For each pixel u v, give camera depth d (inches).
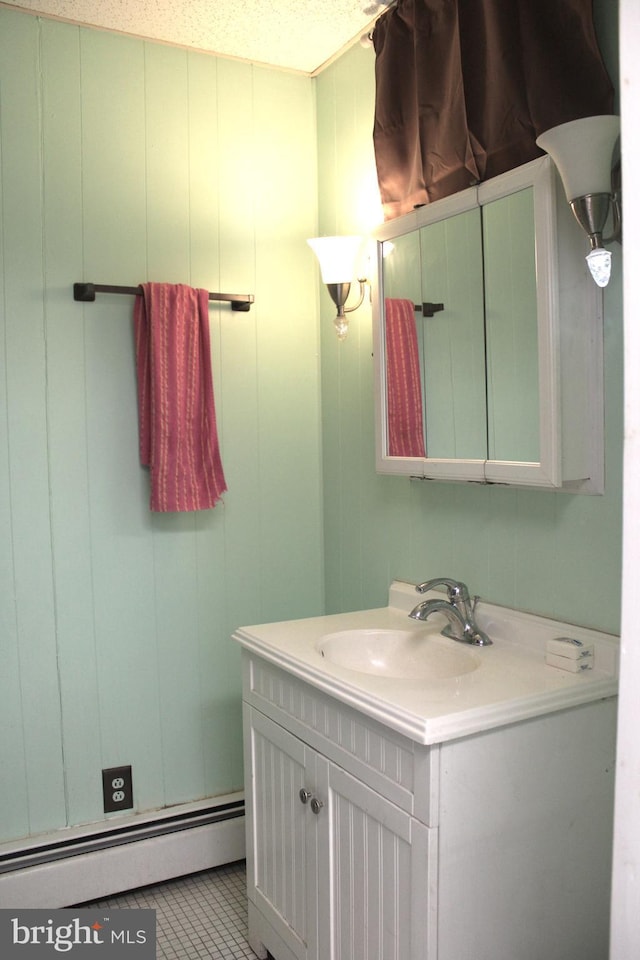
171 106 91.4
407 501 86.6
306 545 102.8
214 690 96.7
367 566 94.4
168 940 82.3
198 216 93.5
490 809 55.6
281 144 98.6
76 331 86.8
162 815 91.4
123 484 90.0
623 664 31.0
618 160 57.7
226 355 96.0
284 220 99.3
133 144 89.2
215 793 97.0
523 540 70.8
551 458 60.6
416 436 78.6
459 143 73.2
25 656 85.5
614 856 31.4
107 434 88.9
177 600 93.9
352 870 62.4
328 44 92.0
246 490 98.0
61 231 85.7
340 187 96.3
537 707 56.6
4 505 83.9
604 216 56.7
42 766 86.9
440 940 53.9
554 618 67.8
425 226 75.7
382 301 82.7
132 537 90.8
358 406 94.7
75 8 82.6
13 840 85.4
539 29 63.7
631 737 30.8
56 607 86.9
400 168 82.5
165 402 88.0
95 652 89.2
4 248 82.9
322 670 64.4
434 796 52.9
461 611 72.8
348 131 94.3
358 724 60.7
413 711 54.0
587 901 61.3
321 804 65.9
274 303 99.0
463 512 78.1
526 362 63.8
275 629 77.9
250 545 98.6
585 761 60.3
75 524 87.6
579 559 65.2
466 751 54.0
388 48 82.0
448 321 73.2
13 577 84.7
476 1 70.2
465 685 59.6
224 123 94.7
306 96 100.0
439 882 53.5
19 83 83.0
